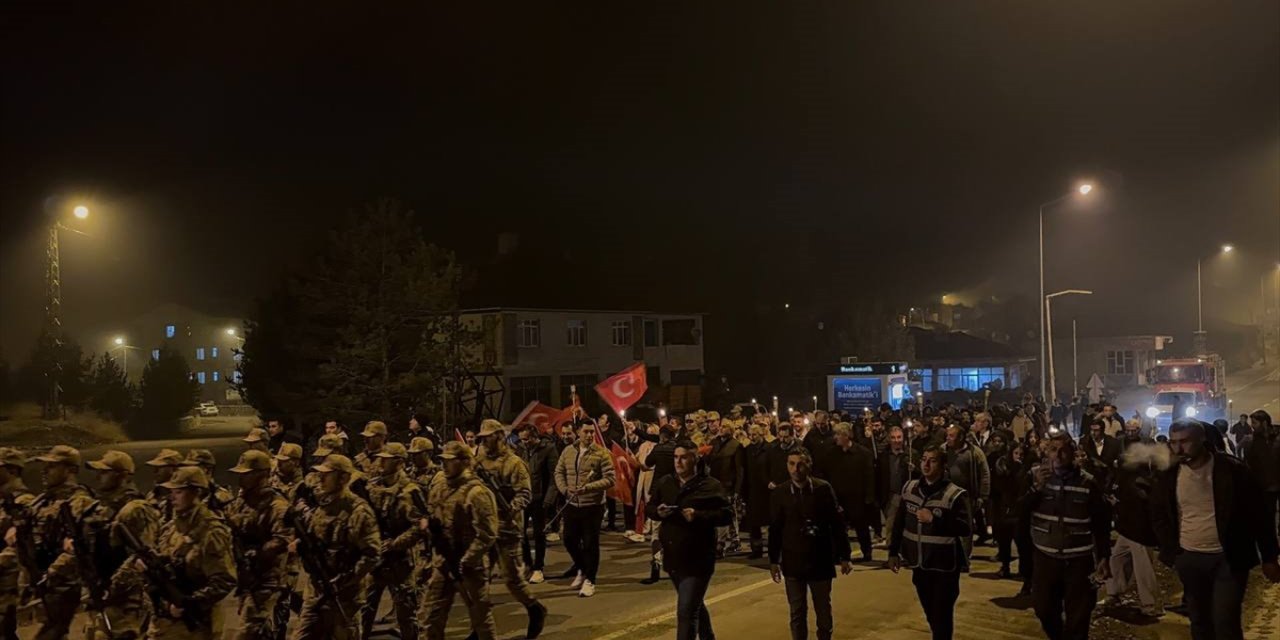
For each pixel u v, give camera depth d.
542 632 9.10
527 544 12.09
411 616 8.05
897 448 13.07
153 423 51.53
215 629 6.64
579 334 44.72
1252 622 9.26
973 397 52.75
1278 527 12.99
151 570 6.40
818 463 13.21
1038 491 7.78
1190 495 6.84
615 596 10.72
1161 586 10.94
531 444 12.26
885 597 10.45
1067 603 7.55
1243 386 66.38
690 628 7.40
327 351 25.39
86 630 7.03
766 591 10.89
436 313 25.75
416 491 7.83
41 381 46.78
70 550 6.92
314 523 7.23
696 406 45.03
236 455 33.44
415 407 25.31
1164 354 75.06
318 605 7.07
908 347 58.16
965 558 7.67
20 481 8.18
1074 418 36.00
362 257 25.14
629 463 14.93
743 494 13.88
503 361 40.66
